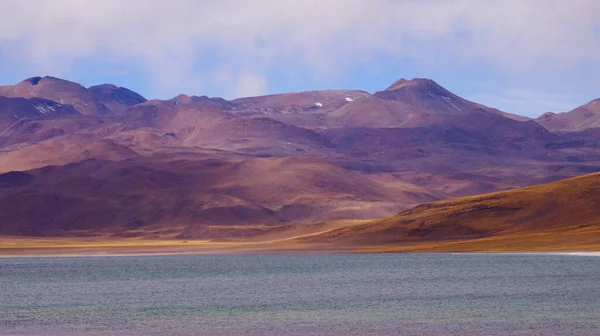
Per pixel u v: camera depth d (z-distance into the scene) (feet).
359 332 285.43
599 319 305.73
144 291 456.86
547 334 274.57
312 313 338.75
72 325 311.06
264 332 288.10
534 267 581.12
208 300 398.01
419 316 323.37
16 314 348.79
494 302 364.17
